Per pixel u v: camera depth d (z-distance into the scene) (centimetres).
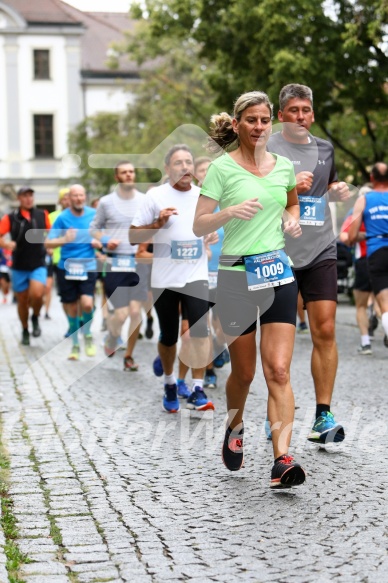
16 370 1809
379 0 3011
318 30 3184
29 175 8788
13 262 2269
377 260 1702
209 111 5309
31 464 1034
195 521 810
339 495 877
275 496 881
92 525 806
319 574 667
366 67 3256
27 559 714
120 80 6806
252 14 3266
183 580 665
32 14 8819
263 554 716
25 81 8825
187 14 3616
